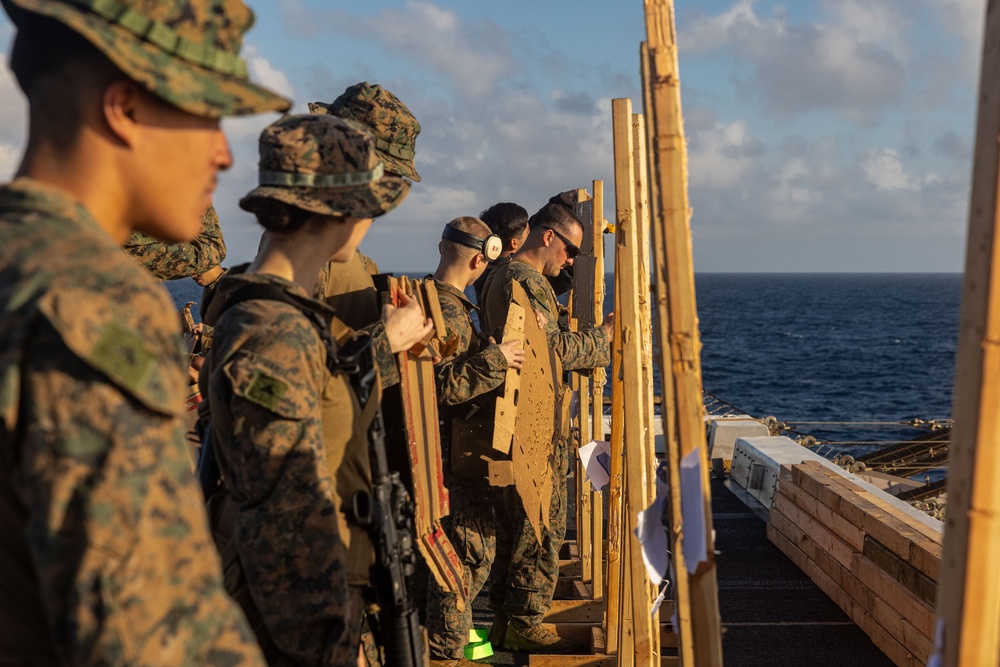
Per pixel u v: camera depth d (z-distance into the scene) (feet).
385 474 7.79
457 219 14.19
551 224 16.39
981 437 3.58
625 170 10.81
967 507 3.62
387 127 11.40
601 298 16.65
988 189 3.55
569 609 17.56
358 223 7.80
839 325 329.93
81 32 3.86
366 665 8.46
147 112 4.18
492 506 14.11
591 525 19.07
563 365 15.83
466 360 13.03
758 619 17.40
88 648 3.52
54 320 3.54
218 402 6.80
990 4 3.55
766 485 26.35
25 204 3.91
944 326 327.06
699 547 4.85
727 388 161.79
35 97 4.14
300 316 6.95
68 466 3.53
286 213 7.38
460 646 14.12
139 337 3.74
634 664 11.44
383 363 8.93
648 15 4.92
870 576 16.34
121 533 3.58
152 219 4.42
